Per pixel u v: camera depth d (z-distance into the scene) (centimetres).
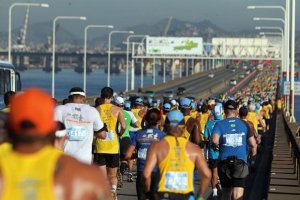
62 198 937
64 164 952
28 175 949
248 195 3847
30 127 966
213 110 4325
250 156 4094
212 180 3547
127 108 4459
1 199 947
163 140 1855
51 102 999
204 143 3691
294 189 3472
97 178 942
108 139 3161
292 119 11075
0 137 1591
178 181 1827
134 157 3806
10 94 2794
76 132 2500
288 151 5619
